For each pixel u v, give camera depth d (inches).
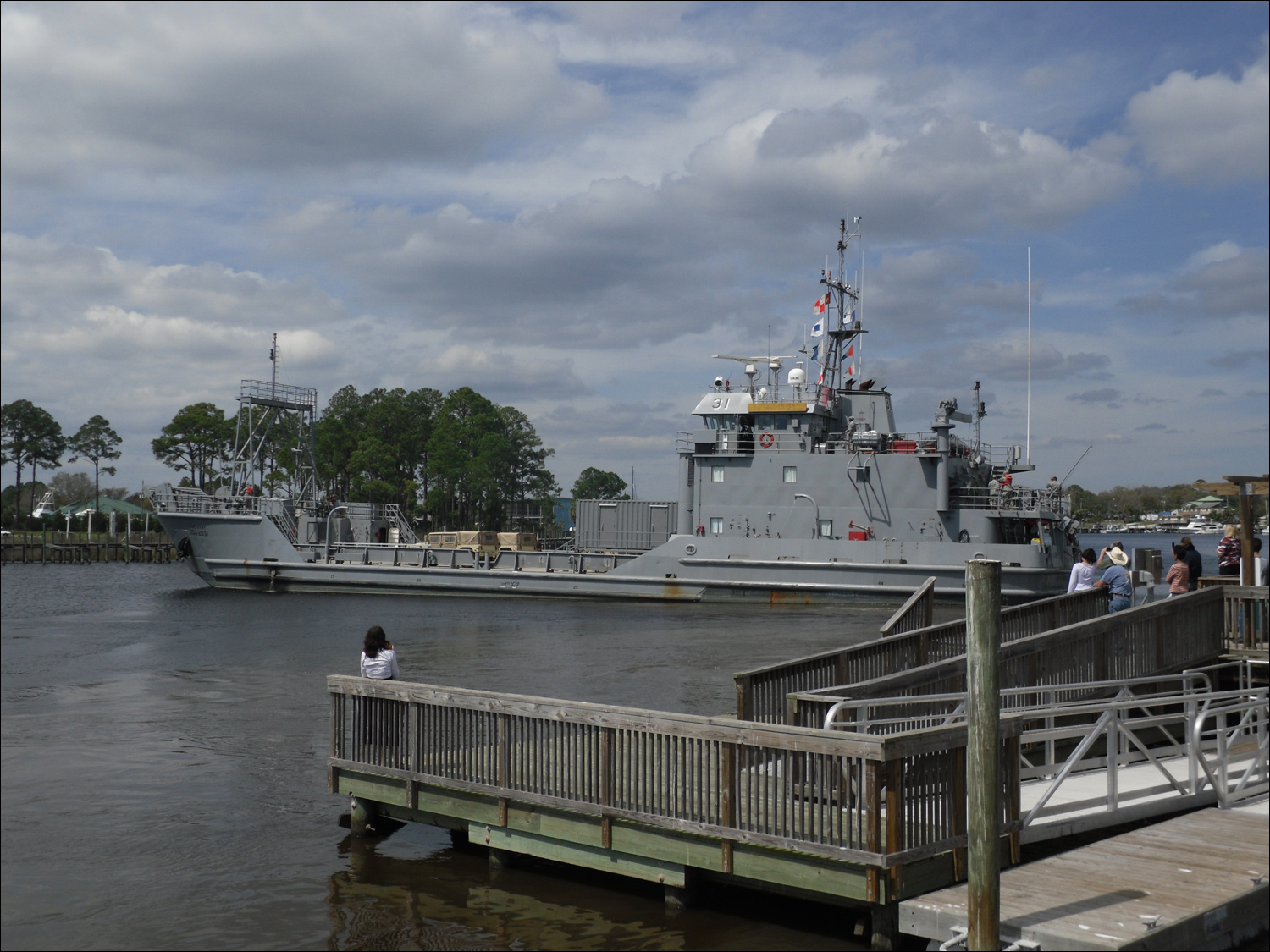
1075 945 294.0
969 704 303.0
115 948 348.8
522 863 439.5
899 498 1638.8
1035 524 1668.3
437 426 4675.2
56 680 967.6
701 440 1764.3
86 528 5098.4
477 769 442.0
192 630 1416.1
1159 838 392.8
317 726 741.3
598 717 402.9
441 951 349.1
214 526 2134.6
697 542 1731.1
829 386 1803.6
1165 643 604.4
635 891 404.5
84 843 465.1
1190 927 310.5
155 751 660.7
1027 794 439.8
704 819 374.3
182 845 464.4
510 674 971.3
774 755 361.7
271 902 394.3
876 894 332.8
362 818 482.3
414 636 1310.3
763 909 384.5
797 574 1667.1
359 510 2249.0
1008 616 638.5
